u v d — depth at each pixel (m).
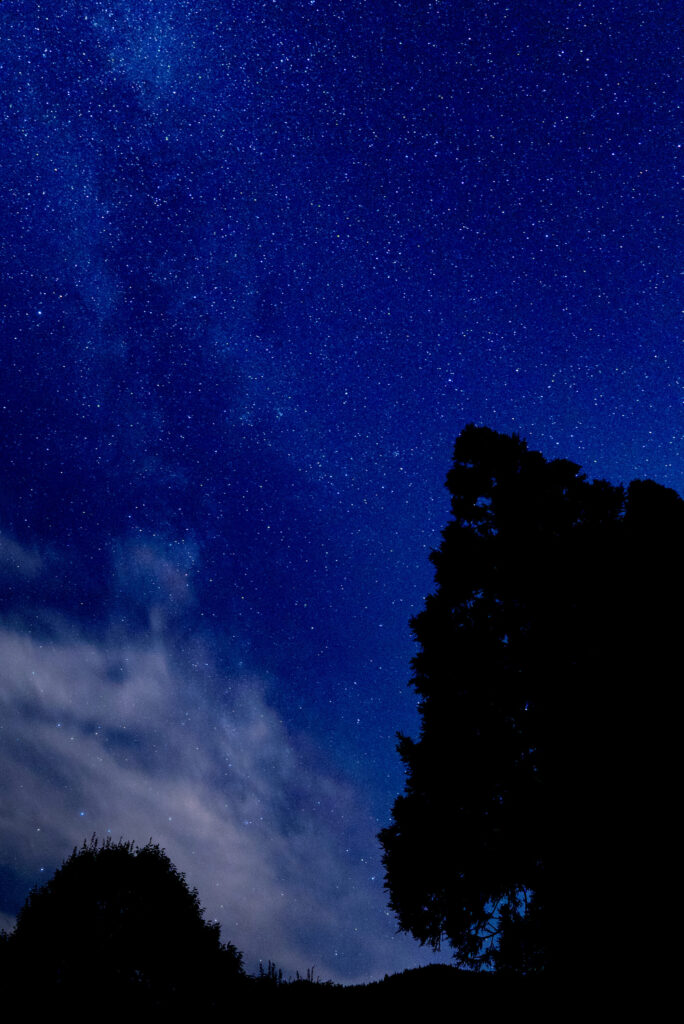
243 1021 6.49
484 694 9.45
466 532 10.51
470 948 8.97
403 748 9.97
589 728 7.96
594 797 7.63
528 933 7.77
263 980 7.66
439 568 10.52
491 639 9.80
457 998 8.52
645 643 8.19
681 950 6.80
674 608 8.36
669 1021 6.46
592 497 10.05
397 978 9.99
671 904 6.98
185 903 6.43
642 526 9.11
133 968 5.94
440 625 10.20
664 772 7.47
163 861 6.59
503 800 8.96
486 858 8.70
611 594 8.72
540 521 10.16
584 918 7.25
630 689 7.97
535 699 8.97
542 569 9.55
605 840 7.41
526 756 8.98
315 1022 7.63
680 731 7.66
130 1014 5.75
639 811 7.38
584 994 6.99
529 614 9.70
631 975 6.84
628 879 7.18
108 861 6.40
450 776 9.27
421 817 9.32
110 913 6.11
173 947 6.16
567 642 8.91
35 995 5.62
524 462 10.80
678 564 8.67
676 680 7.92
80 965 5.80
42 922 5.95
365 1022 7.97
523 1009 7.57
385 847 9.62
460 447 11.12
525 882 8.41
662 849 7.20
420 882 9.13
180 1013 5.95
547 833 7.91
